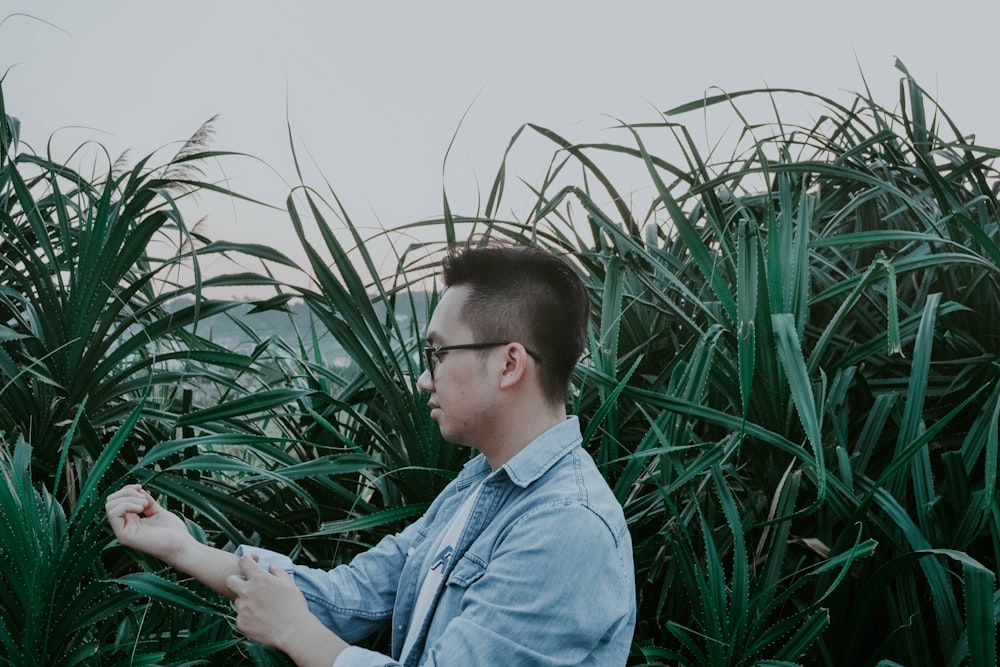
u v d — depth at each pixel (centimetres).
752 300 170
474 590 105
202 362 203
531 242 217
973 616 141
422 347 183
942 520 170
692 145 227
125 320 214
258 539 192
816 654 171
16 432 187
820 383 182
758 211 253
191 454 204
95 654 147
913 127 261
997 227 221
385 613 136
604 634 104
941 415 195
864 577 174
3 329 185
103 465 143
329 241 180
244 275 194
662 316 223
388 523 178
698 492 179
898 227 244
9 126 220
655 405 167
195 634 150
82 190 219
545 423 118
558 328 116
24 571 134
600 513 107
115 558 185
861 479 178
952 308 192
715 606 153
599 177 236
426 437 180
